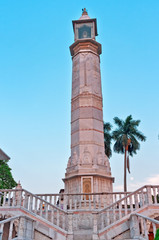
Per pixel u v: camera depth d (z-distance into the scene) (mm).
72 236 15859
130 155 43500
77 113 33469
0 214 16344
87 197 26844
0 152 15516
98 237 15531
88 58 36969
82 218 20062
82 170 29203
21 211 16375
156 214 16109
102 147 31891
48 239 15594
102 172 29406
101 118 33750
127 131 44094
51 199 20203
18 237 12633
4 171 37281
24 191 17266
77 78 36031
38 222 15906
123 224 15617
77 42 38312
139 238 13188
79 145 31234
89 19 39781
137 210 16125
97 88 35438
